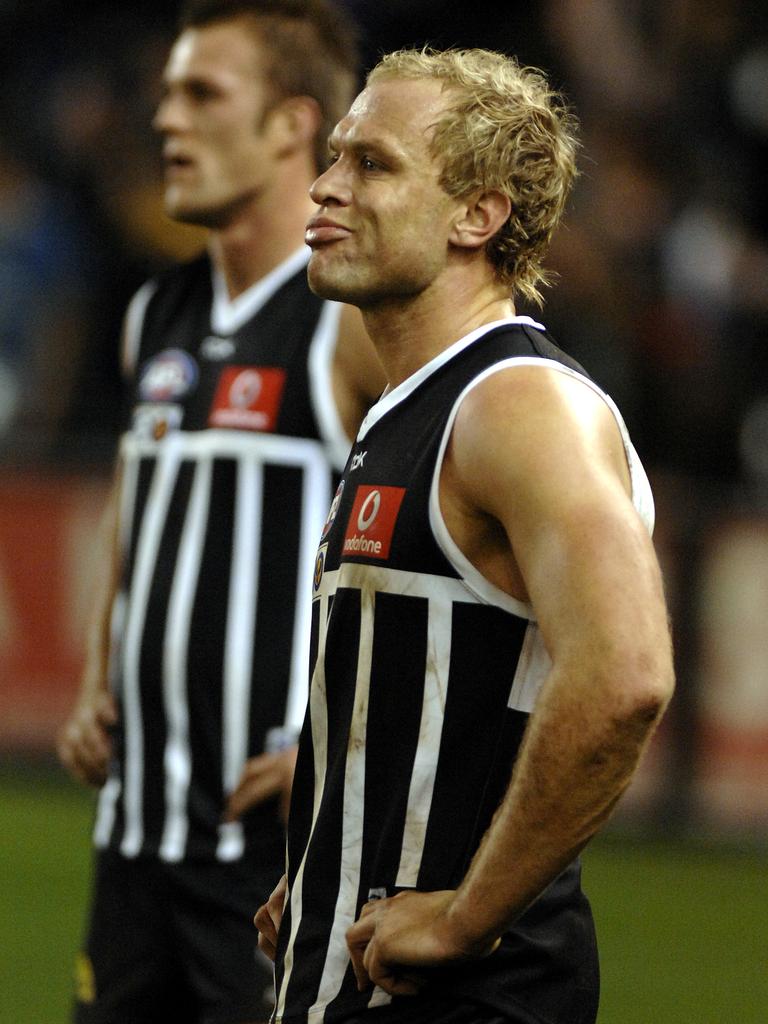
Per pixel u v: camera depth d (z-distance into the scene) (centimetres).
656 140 3225
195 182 1132
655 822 2591
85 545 2780
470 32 3331
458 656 675
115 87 3459
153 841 1098
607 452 645
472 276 722
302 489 1087
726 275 3178
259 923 793
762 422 3092
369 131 710
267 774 1070
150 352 1180
